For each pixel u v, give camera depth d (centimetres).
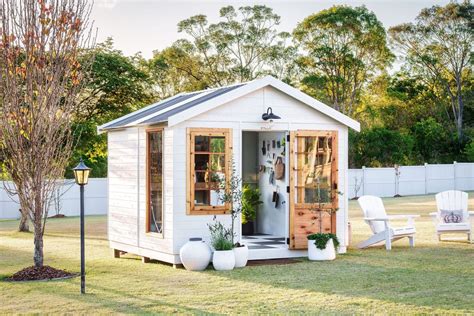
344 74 5172
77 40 1223
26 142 1195
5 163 1217
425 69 5500
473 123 5366
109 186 1516
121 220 1455
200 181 1285
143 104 3812
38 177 1203
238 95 1303
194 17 5044
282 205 1509
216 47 5056
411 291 1005
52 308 931
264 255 1341
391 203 2986
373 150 4322
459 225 1600
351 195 3412
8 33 1189
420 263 1280
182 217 1266
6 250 1650
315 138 1391
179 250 1260
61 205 2866
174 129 1262
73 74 1246
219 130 1296
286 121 1362
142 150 1370
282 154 1492
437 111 5291
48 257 1492
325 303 927
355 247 1529
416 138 4725
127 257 1470
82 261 1042
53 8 1202
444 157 4700
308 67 5197
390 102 5281
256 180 1605
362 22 5159
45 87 1195
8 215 2858
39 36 1193
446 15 5381
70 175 3381
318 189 1385
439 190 3766
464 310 873
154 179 1330
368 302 930
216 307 913
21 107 1187
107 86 3553
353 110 5228
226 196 1286
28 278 1177
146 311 898
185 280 1128
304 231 1373
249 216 1549
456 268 1218
